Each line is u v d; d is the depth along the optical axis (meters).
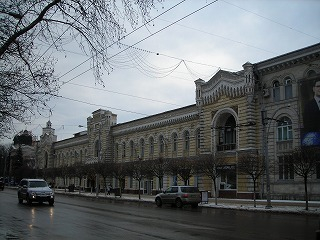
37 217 20.59
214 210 29.03
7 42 10.35
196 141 48.94
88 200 41.41
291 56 36.00
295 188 34.88
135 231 15.01
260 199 37.56
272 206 30.19
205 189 43.81
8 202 33.31
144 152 59.56
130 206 32.16
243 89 40.16
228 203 35.12
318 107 33.44
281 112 36.91
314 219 21.31
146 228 16.03
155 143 56.88
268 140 37.78
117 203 36.88
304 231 15.55
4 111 12.23
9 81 11.97
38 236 13.56
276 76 37.84
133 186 61.34
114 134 68.81
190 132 49.81
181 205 31.77
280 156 36.47
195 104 48.62
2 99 12.10
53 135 100.81
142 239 12.85
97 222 18.31
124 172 48.22
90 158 74.62
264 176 37.94
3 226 16.53
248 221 19.73
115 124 70.81
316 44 33.69
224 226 17.17
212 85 44.62
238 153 39.78
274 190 36.69
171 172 42.56
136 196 52.47
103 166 53.59
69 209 26.50
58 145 95.69
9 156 111.69
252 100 39.62
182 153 50.81
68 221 18.67
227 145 42.28
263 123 32.00
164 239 12.87
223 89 42.94
